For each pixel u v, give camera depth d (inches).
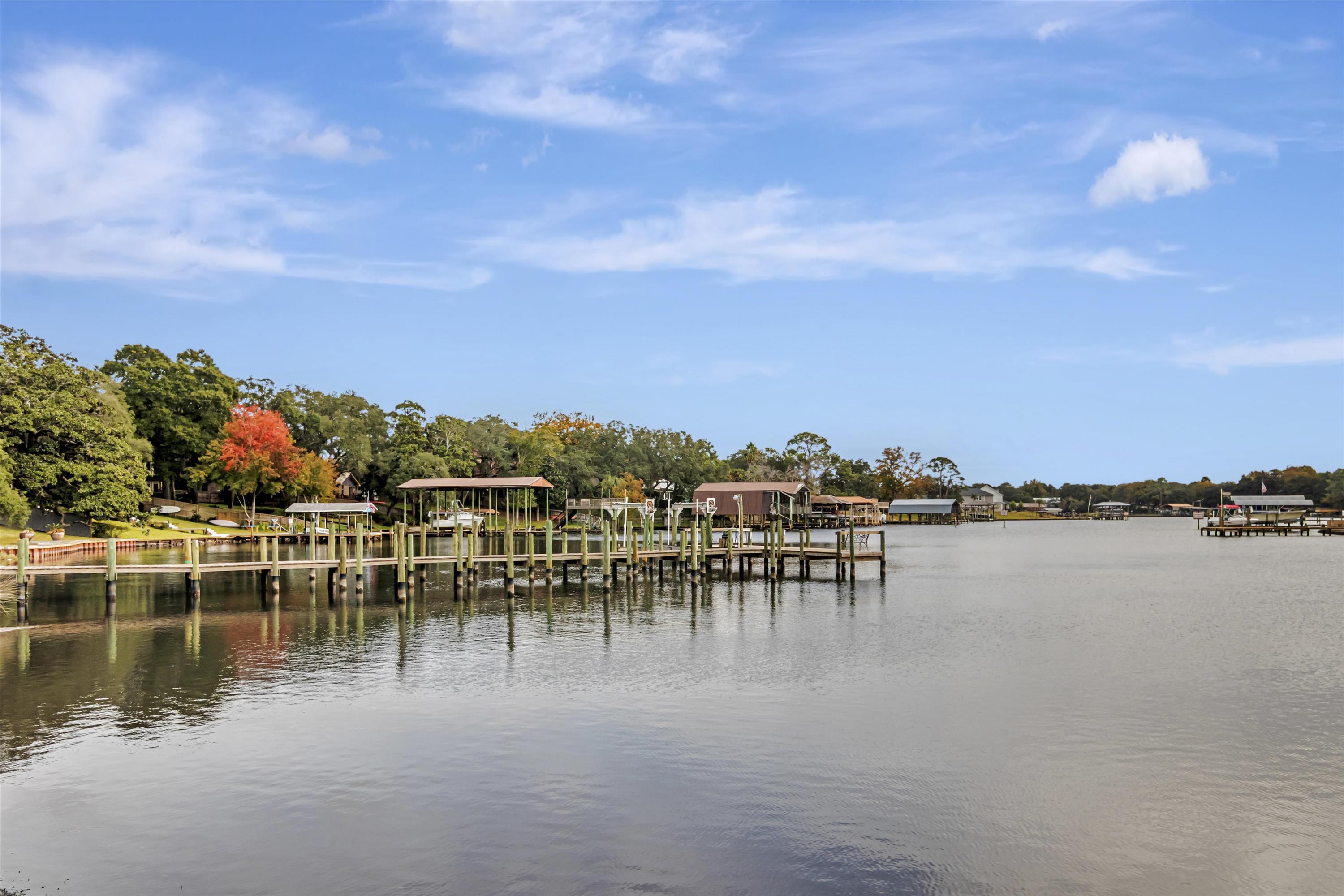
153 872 531.8
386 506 4960.6
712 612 1638.8
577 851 558.9
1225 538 5206.7
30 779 685.9
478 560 1905.8
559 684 1009.5
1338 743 788.6
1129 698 950.4
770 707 906.1
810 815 617.6
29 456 2600.9
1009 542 4768.7
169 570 1624.0
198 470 3796.8
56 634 1348.4
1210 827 602.5
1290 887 518.3
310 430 4448.8
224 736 795.4
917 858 551.5
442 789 662.5
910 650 1237.7
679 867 537.6
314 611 1621.6
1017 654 1208.8
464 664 1123.9
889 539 5182.1
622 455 5575.8
